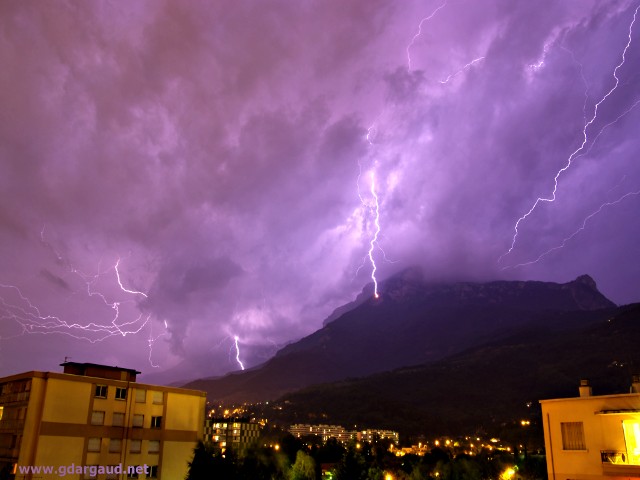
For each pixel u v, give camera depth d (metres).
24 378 45.00
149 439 49.66
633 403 26.41
